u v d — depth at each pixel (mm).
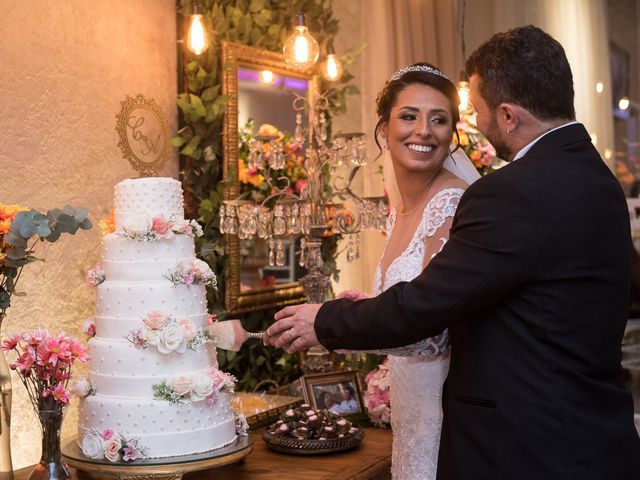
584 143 1896
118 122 3033
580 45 5297
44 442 2182
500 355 1849
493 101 1931
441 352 2184
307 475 2445
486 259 1809
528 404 1802
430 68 2439
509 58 1903
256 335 2285
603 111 5355
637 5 5512
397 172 2453
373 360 3463
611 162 5383
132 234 2270
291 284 3793
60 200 2805
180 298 2293
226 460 2258
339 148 3127
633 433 1845
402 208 2549
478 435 1862
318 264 3250
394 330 1909
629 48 5535
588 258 1802
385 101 2475
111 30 3020
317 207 3230
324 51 3980
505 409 1823
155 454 2213
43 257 2750
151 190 2309
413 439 2318
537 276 1796
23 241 2078
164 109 3277
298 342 2105
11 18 2619
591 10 5363
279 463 2570
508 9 5137
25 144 2670
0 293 2166
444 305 1842
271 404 3113
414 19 4535
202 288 2387
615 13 5527
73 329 2877
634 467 1816
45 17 2742
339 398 3104
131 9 3113
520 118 1905
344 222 3201
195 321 2328
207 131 3346
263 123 3611
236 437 2406
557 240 1784
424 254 2277
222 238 3396
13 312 2646
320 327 2037
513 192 1808
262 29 3650
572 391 1795
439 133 2377
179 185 2395
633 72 5535
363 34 4383
